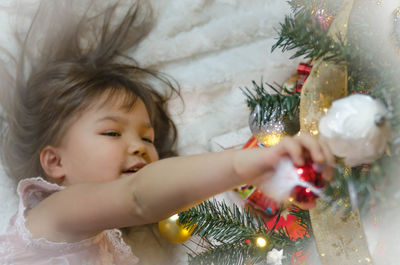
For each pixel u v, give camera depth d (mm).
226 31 1374
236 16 1376
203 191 633
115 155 1084
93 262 1041
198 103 1419
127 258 1209
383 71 627
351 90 686
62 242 945
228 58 1400
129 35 1396
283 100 799
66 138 1125
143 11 1389
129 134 1130
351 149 551
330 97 678
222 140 1390
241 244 904
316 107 681
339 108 558
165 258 1402
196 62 1414
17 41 1375
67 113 1135
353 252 691
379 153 558
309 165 559
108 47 1383
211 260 882
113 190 715
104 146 1087
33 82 1273
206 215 913
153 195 661
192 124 1435
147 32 1392
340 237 697
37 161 1218
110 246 1168
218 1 1375
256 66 1388
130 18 1396
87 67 1277
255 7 1379
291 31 729
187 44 1380
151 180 665
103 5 1410
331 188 635
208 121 1429
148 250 1404
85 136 1103
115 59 1392
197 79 1393
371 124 543
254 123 826
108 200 717
